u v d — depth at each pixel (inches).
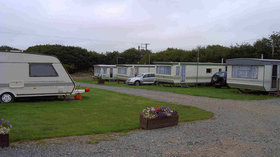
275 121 318.3
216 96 573.3
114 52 2257.6
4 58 431.8
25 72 448.1
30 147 201.2
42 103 442.6
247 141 229.9
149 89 773.3
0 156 178.4
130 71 1108.5
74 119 309.9
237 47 1290.6
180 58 1673.2
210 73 919.7
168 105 439.5
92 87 853.8
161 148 206.4
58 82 476.4
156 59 1843.0
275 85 603.2
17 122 283.3
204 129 273.9
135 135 245.6
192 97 567.2
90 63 2082.9
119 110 381.7
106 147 205.9
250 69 619.5
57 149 197.9
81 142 218.2
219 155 191.8
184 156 188.4
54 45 2092.8
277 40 1173.1
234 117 343.3
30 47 2113.7
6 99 437.4
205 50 1649.9
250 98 546.9
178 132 259.8
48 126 269.4
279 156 191.0
